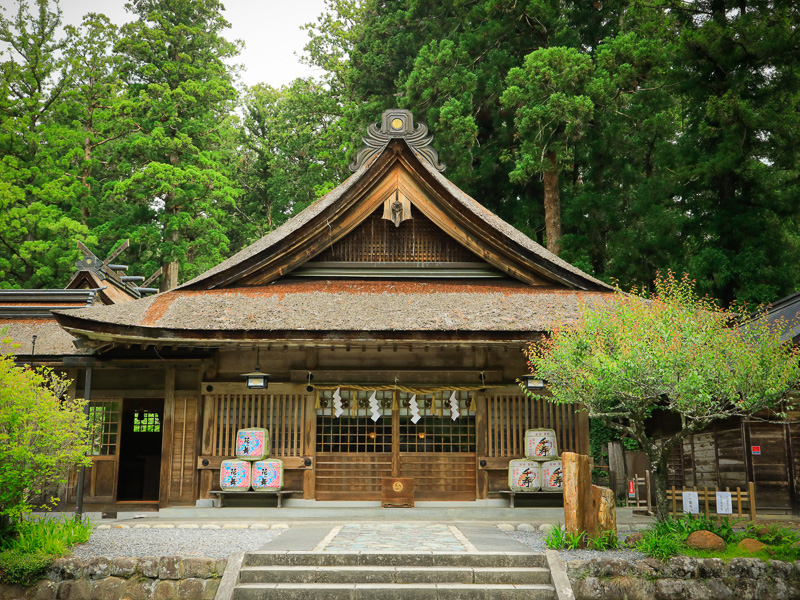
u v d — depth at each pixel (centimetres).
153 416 1925
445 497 1312
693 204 2233
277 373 1348
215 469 1309
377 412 1317
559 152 2336
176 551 863
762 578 804
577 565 802
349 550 845
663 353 873
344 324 1212
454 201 1400
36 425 917
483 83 2648
